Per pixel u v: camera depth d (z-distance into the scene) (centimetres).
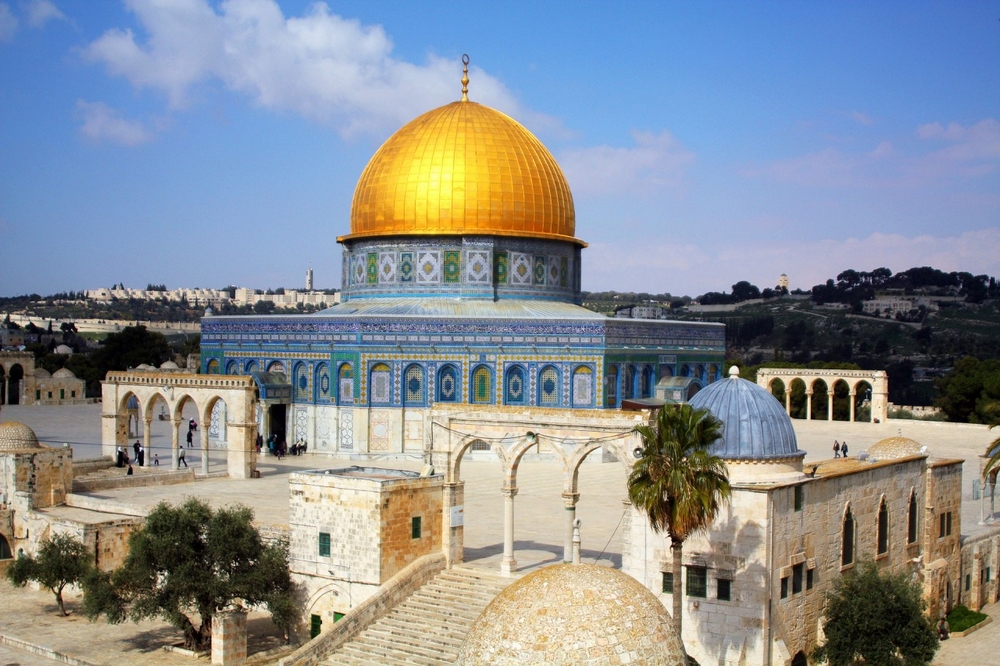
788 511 3688
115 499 5791
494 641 2253
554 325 7806
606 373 7750
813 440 8762
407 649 3872
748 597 3578
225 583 4212
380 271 8681
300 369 8231
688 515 3319
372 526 4250
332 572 4359
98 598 4334
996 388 9981
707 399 3988
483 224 8419
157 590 4341
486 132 8625
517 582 2403
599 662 2195
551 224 8688
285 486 6397
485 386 7862
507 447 4409
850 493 4141
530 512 5528
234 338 8650
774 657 3572
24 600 5047
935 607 4753
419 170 8469
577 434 4284
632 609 2294
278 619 4297
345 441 7962
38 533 5391
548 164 8825
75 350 19500
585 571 2383
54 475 5684
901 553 4591
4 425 5834
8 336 19700
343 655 3909
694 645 3678
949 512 5025
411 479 4381
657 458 3384
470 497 6025
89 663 4062
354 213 8912
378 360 7856
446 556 4475
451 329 7838
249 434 6775
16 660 4178
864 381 9988
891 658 3747
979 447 8275
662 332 8412
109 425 7438
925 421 9944
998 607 5309
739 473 3800
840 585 3997
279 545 4547
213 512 4719
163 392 7100
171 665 4056
